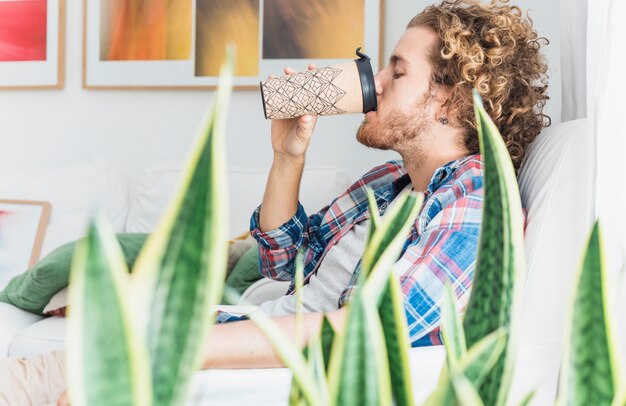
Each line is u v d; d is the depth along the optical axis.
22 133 3.13
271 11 2.77
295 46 2.74
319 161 2.69
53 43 3.07
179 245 0.25
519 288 0.34
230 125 2.81
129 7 2.96
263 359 1.04
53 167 2.83
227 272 2.12
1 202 2.76
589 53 1.07
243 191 2.43
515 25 1.36
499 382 0.34
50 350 1.93
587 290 0.32
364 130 1.40
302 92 1.26
